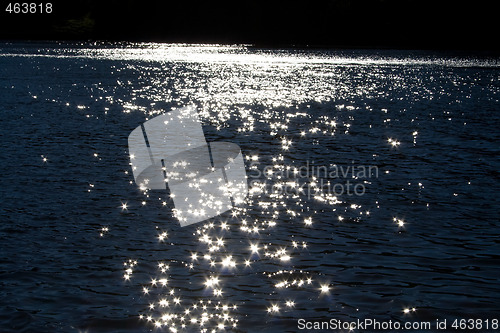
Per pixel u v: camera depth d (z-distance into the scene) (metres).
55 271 9.83
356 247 11.11
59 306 8.66
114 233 11.67
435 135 24.12
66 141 21.11
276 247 11.06
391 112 31.73
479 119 29.28
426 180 16.38
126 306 8.71
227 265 10.22
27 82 44.56
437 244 11.32
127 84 46.00
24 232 11.60
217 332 8.07
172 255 10.62
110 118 27.64
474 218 12.94
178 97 37.78
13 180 15.46
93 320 8.29
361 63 76.06
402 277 9.80
